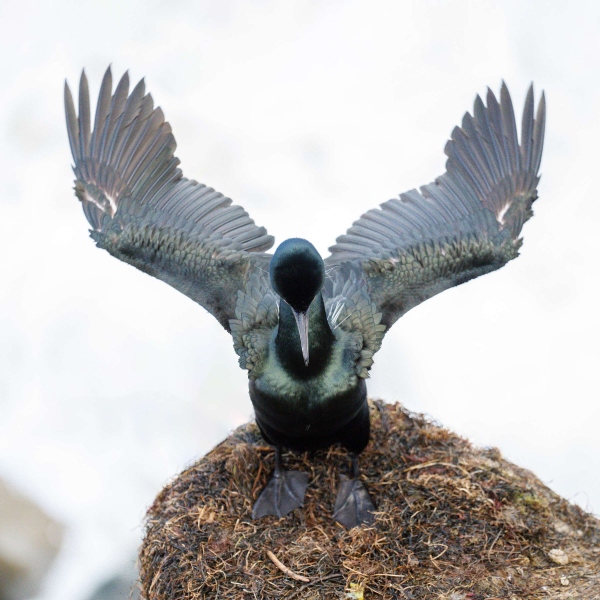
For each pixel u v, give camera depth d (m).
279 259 10.58
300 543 11.93
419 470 12.71
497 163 13.63
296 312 10.88
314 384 11.40
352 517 12.28
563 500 12.62
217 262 12.82
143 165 13.41
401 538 11.84
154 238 12.95
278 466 12.92
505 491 12.42
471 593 11.19
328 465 13.04
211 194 13.52
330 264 13.16
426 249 12.93
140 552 12.35
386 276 12.76
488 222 13.20
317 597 11.13
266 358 11.64
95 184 13.41
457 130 13.73
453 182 13.56
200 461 13.27
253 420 14.23
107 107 13.46
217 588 11.34
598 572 11.52
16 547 18.19
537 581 11.41
